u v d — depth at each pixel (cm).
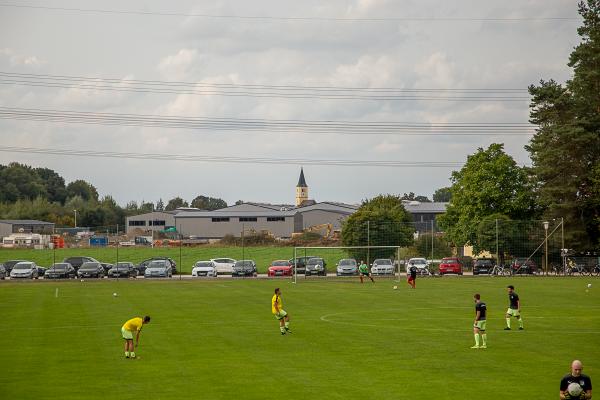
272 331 4909
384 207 14025
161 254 15125
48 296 7519
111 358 3931
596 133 11819
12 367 3694
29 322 5394
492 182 12456
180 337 4644
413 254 12938
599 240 11838
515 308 4941
